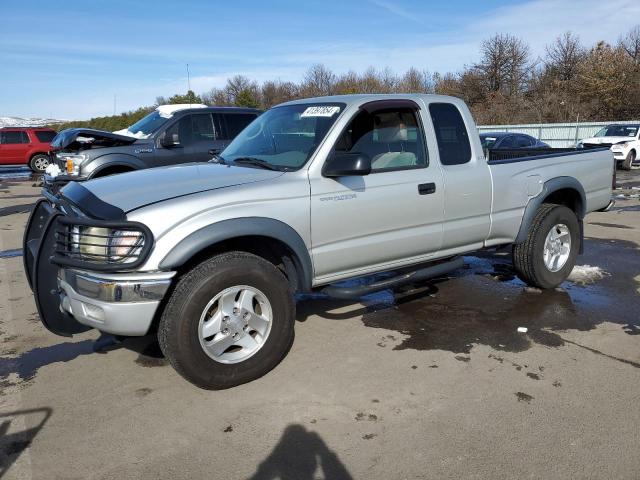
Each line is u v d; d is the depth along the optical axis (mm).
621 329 4484
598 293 5398
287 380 3639
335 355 4020
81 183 3936
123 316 3170
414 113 4414
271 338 3615
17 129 20891
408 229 4305
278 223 3561
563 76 46312
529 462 2762
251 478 2678
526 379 3623
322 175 3814
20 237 8586
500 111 42062
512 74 48312
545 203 5430
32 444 2965
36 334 4531
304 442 2953
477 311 4918
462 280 5871
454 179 4492
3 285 5926
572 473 2676
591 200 5699
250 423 3139
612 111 38469
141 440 2994
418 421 3135
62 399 3443
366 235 4066
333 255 3916
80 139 8602
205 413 3250
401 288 5602
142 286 3152
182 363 3320
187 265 3492
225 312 3426
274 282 3584
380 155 4195
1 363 3982
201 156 9117
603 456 2801
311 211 3730
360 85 53531
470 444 2914
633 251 7184
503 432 3018
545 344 4191
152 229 3172
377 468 2736
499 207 4867
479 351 4074
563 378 3635
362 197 3971
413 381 3611
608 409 3242
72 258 3289
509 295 5355
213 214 3340
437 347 4152
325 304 5148
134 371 3826
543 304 5086
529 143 14938
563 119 39250
